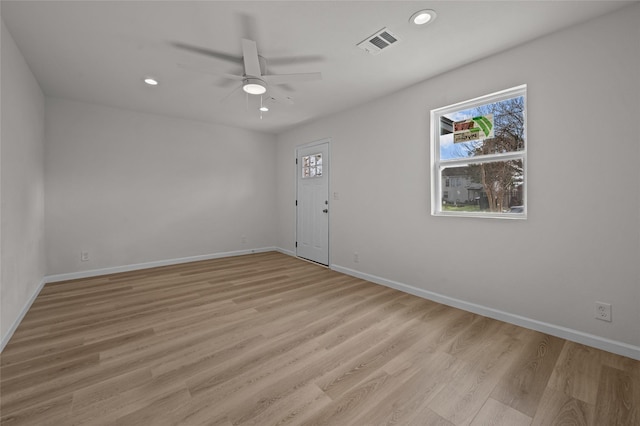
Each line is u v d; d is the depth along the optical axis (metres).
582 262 2.07
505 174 2.54
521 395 1.54
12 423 1.32
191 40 2.30
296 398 1.51
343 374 1.73
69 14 1.97
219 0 1.83
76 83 3.15
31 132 2.86
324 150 4.45
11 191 2.23
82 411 1.41
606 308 1.97
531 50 2.28
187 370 1.75
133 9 1.92
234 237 5.22
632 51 1.85
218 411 1.42
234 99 3.62
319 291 3.27
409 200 3.21
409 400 1.51
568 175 2.12
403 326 2.38
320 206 4.56
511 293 2.43
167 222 4.48
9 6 1.88
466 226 2.72
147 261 4.31
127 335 2.20
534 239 2.29
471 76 2.64
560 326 2.18
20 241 2.46
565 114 2.12
